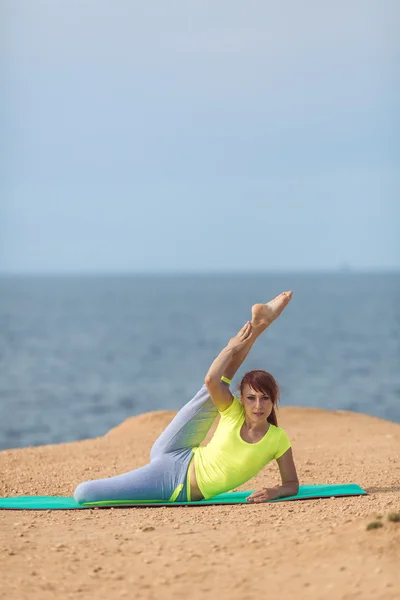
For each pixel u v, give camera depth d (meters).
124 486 10.79
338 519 8.97
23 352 90.31
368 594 6.74
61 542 8.64
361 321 136.75
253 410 10.72
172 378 70.38
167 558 7.93
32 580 7.46
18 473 14.13
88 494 10.73
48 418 49.50
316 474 13.28
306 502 10.46
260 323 10.98
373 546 7.55
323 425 19.41
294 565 7.46
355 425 19.41
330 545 7.75
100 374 72.56
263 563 7.58
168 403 56.34
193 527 9.16
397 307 181.12
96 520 9.83
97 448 16.97
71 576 7.55
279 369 74.81
